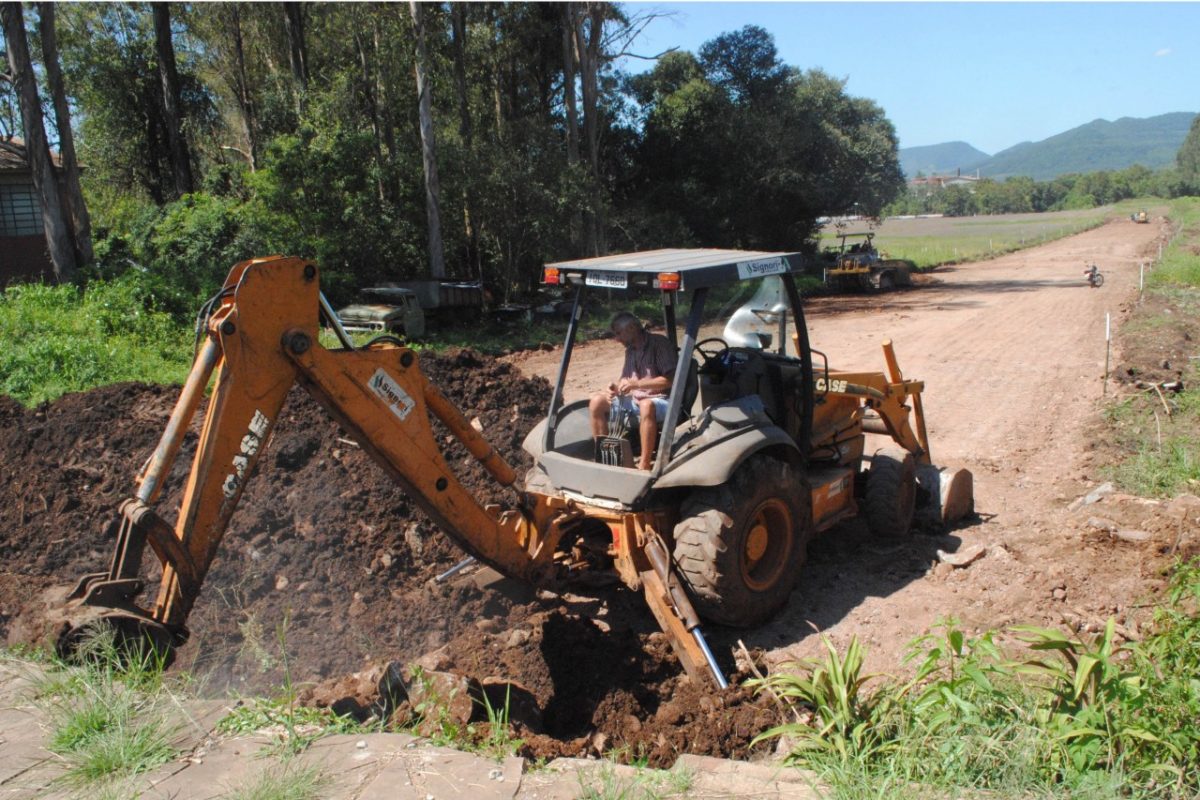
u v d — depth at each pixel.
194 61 33.69
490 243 27.61
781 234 41.50
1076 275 35.25
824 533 7.45
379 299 20.62
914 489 7.34
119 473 7.69
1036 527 7.41
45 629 3.86
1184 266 30.56
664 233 33.38
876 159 42.19
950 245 58.00
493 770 3.48
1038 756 3.44
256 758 3.51
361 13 28.16
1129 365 14.05
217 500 4.11
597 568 5.91
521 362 17.05
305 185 23.31
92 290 17.03
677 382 5.39
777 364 6.36
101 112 31.61
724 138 36.69
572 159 28.69
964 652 5.19
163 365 13.77
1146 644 4.13
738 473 5.50
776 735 4.03
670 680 5.09
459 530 4.92
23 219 23.69
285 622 4.84
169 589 4.04
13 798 3.25
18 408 9.62
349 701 4.13
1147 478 8.38
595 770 3.57
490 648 5.14
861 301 29.52
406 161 25.44
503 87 33.53
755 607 5.61
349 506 6.80
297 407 8.47
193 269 20.17
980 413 12.10
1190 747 3.41
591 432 5.98
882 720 3.80
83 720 3.63
